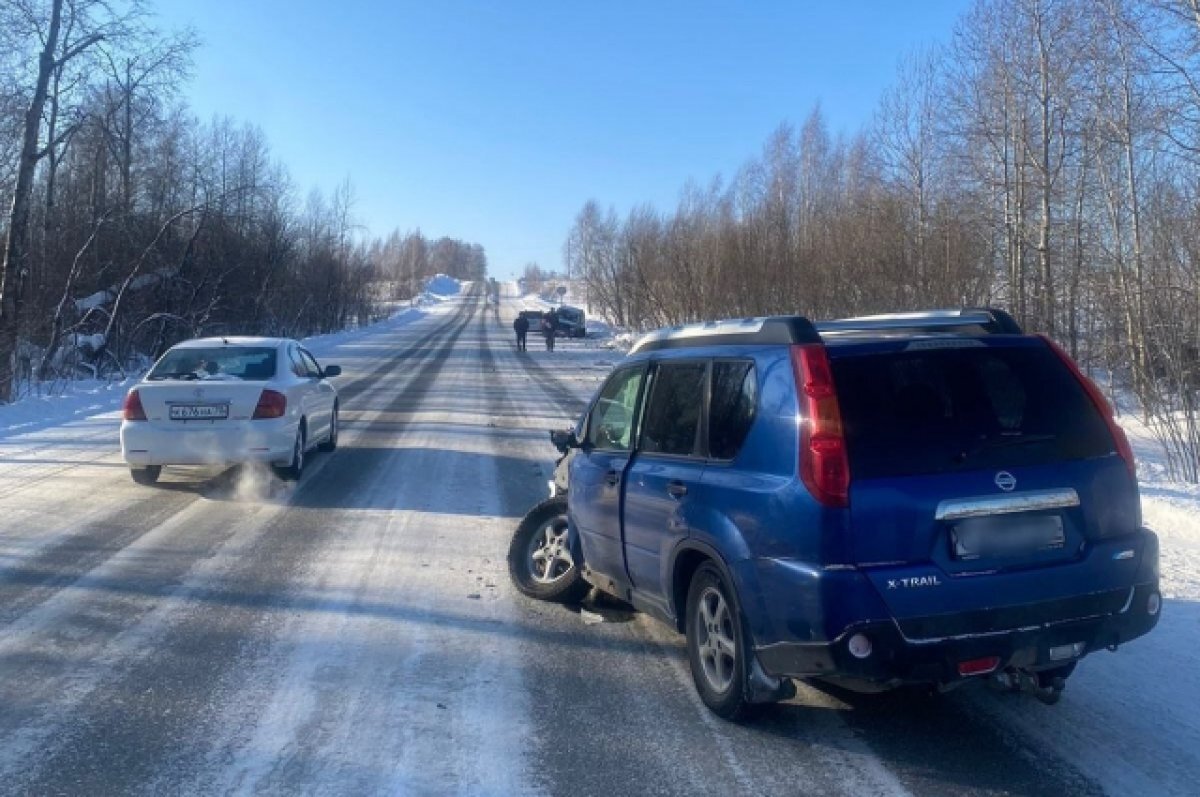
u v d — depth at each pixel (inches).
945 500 149.6
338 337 1972.2
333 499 374.3
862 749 162.9
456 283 6235.2
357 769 154.9
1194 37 589.6
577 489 229.5
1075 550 156.4
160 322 1115.9
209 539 308.3
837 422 150.3
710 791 148.4
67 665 199.8
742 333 178.5
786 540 151.3
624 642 218.1
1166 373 496.7
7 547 295.4
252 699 182.9
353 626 226.4
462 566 280.2
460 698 184.9
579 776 153.2
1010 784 149.9
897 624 145.9
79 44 824.9
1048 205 783.1
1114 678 191.5
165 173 1226.6
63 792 146.6
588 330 2332.7
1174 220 593.9
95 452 492.4
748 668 163.0
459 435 568.7
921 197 1015.0
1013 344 167.0
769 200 1419.8
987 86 866.8
